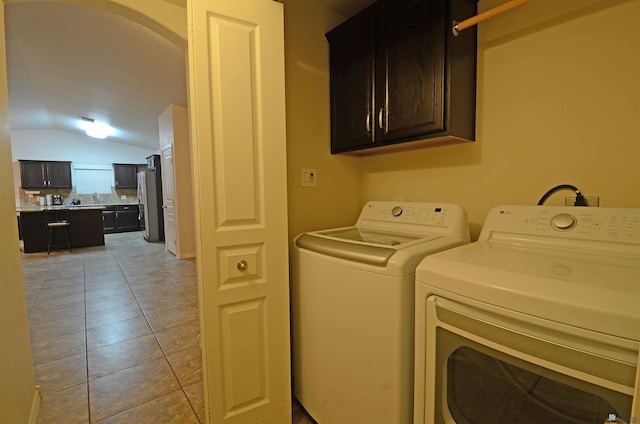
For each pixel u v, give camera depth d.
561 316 0.65
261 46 1.32
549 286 0.69
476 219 1.52
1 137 1.24
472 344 0.82
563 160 1.24
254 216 1.34
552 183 1.28
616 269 0.80
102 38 2.78
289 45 1.66
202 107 1.21
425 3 1.33
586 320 0.62
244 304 1.34
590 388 0.63
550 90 1.26
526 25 1.32
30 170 7.37
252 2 1.29
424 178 1.73
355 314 1.16
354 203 2.05
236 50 1.27
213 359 1.28
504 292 0.74
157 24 1.62
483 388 0.84
